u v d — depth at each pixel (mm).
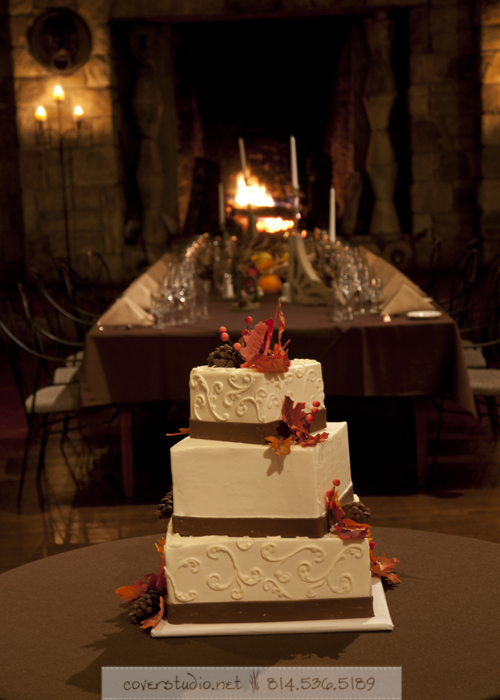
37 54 7410
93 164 7590
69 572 1491
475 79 7500
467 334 5379
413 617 1279
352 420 4547
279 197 9086
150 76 7680
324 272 4434
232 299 4625
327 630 1251
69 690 1093
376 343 3244
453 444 4035
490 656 1151
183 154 8844
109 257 7715
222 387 1391
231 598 1312
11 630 1271
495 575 1418
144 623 1277
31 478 3750
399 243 7695
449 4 7406
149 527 3117
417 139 7625
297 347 3266
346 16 8086
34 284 7730
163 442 4250
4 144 8039
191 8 7332
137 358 3271
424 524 3033
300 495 1329
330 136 8836
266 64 8914
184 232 8266
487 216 7426
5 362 6152
